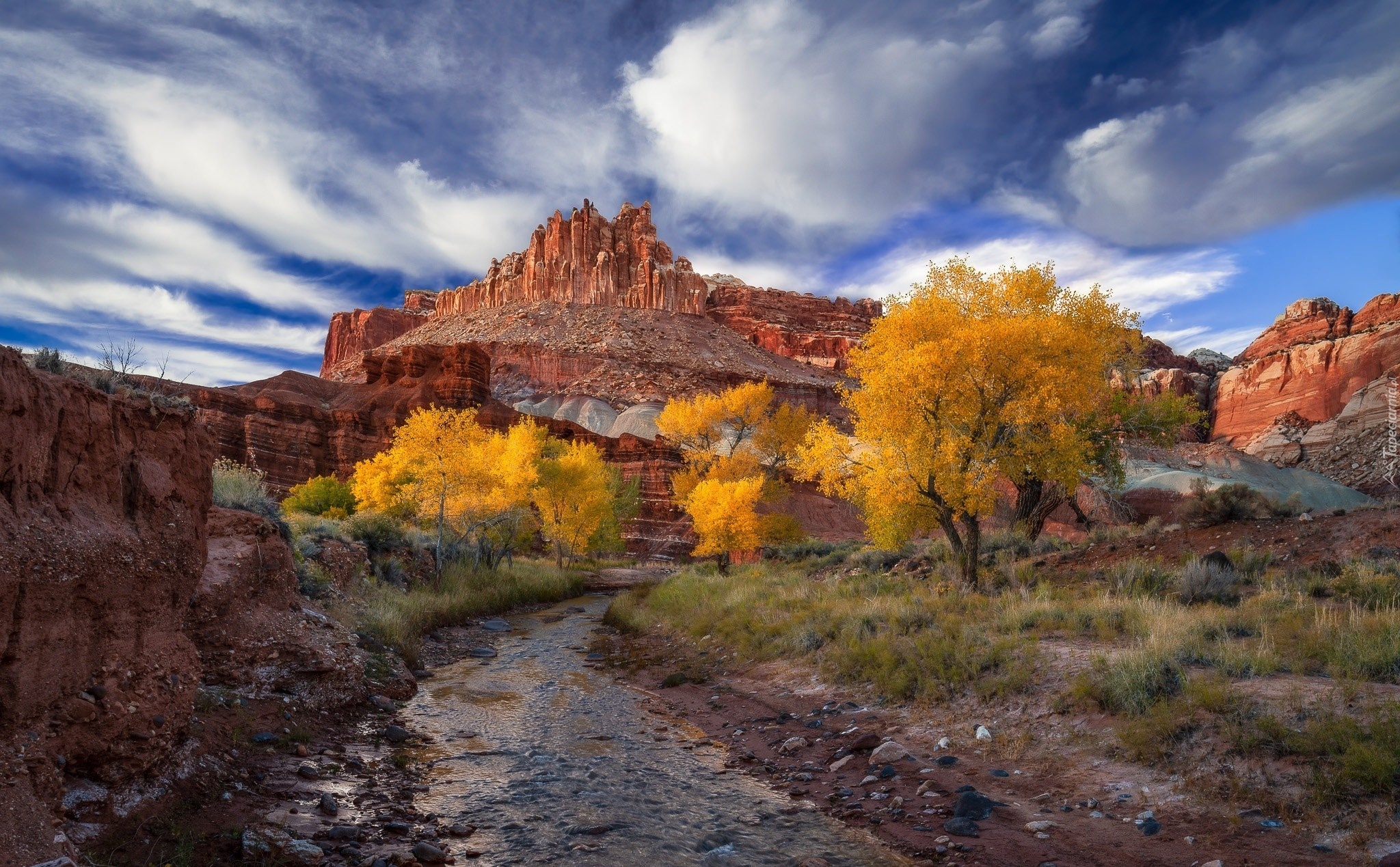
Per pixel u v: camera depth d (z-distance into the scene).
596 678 13.31
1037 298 17.61
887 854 5.47
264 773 6.61
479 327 193.50
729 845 5.66
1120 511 25.11
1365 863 4.51
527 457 36.94
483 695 11.48
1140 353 21.81
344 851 5.12
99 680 4.98
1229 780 5.79
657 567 59.28
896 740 8.31
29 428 4.48
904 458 15.54
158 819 5.08
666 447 82.31
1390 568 10.55
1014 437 15.43
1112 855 5.11
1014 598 12.55
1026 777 6.83
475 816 6.18
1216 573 11.64
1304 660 7.48
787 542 35.59
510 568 32.03
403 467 33.31
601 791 6.95
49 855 3.78
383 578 19.84
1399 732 5.36
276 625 9.66
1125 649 8.84
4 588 3.99
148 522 5.75
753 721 9.84
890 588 16.28
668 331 196.75
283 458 76.00
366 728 8.91
